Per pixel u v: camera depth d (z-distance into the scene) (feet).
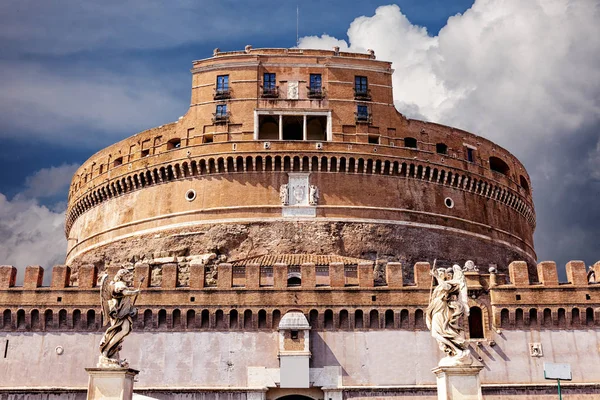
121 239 247.91
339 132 240.73
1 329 178.40
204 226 232.53
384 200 237.25
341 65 249.55
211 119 242.99
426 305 177.47
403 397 171.32
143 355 173.47
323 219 231.09
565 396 172.55
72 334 177.37
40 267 183.73
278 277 179.42
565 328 177.88
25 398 171.94
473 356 174.19
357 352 174.29
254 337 175.22
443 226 244.01
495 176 265.95
